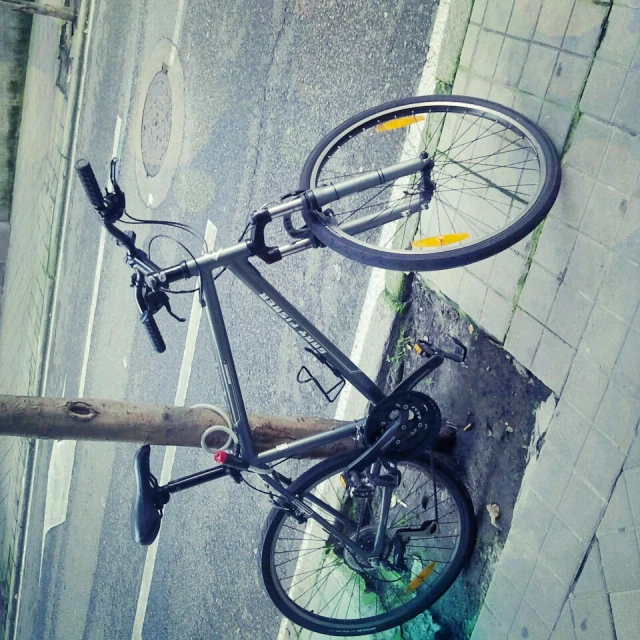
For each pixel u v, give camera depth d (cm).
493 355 317
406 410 282
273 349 493
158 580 631
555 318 273
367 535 323
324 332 440
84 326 899
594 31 254
